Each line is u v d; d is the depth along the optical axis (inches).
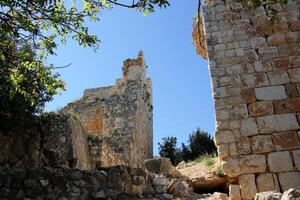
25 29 262.8
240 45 294.2
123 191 303.1
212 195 322.7
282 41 288.4
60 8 264.7
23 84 390.3
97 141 532.4
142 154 769.6
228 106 269.1
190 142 947.3
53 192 269.6
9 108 414.6
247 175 241.6
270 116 259.8
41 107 448.5
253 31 297.9
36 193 264.7
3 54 293.6
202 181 374.9
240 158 248.1
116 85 802.8
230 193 238.7
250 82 276.1
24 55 305.7
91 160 514.9
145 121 831.1
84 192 281.1
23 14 256.8
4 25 251.4
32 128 444.8
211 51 296.0
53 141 449.4
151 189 329.1
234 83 277.9
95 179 290.7
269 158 244.7
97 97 789.9
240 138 255.3
